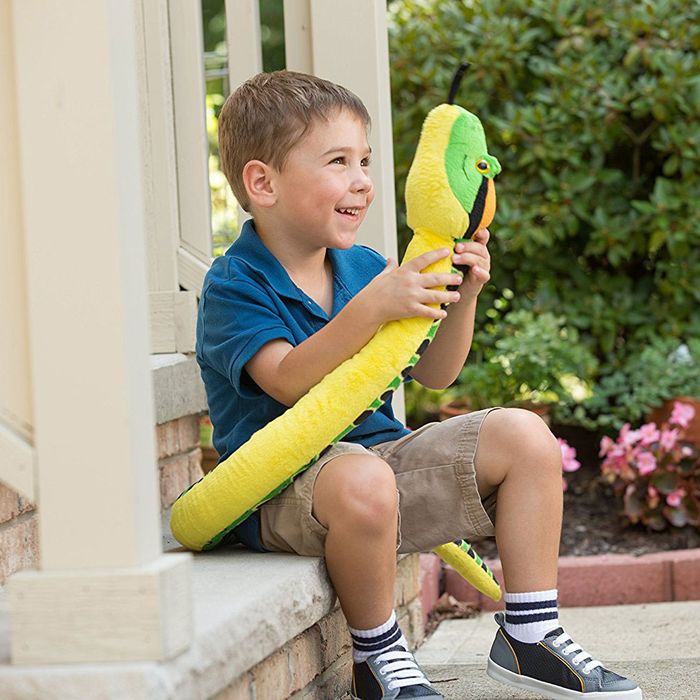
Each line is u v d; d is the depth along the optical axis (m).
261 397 2.89
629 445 5.17
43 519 2.03
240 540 2.92
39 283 2.03
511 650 2.87
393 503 2.67
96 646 2.00
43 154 2.02
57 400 2.03
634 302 6.34
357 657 2.74
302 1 3.92
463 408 5.87
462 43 6.38
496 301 6.54
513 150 6.34
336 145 2.99
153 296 4.08
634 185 6.43
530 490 2.86
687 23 6.31
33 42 2.01
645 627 4.06
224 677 2.20
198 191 4.12
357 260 3.34
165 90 4.10
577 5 6.39
